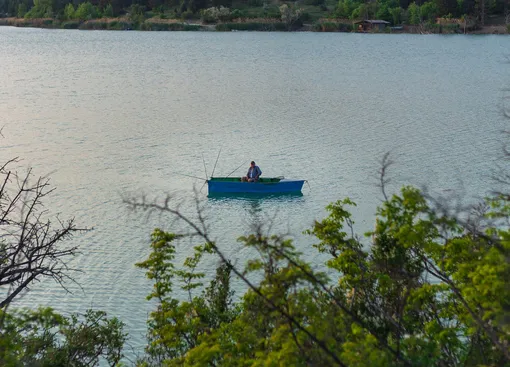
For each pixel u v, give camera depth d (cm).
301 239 2939
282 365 858
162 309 1188
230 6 19850
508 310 920
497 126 5681
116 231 3042
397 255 1139
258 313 966
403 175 4047
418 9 18588
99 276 2561
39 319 980
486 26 17938
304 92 8106
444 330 1052
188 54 12988
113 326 1555
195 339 1173
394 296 1134
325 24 18688
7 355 936
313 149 4925
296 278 891
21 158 4562
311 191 3878
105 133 5522
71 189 3759
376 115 6406
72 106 7012
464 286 1077
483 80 9238
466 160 4400
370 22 18350
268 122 6044
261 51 13525
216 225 3244
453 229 1064
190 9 19938
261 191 3831
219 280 1364
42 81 9200
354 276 1172
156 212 3303
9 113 6512
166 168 4384
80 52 13400
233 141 5234
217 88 8494
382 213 1054
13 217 2753
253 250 2730
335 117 6294
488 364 955
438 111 6612
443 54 12912
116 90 8325
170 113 6569
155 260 1160
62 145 5028
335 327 916
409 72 10262
